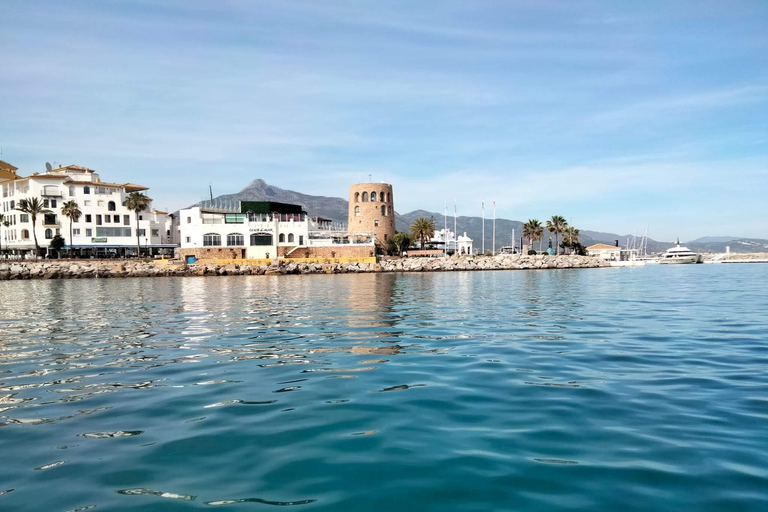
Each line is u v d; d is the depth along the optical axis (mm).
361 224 122625
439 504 5461
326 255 100812
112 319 22906
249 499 5602
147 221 106562
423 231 131875
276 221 99625
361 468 6383
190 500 5578
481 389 10047
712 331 17594
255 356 13625
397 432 7641
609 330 18047
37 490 5828
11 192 100750
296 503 5500
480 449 6945
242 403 9234
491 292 39469
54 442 7352
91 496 5676
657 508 5289
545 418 8219
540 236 135000
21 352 14578
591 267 119875
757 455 6570
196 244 96750
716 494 5555
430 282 57656
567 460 6535
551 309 25750
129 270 83062
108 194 102250
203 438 7465
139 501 5551
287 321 21438
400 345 15148
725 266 131750
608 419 8133
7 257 94438
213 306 29047
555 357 13203
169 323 21141
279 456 6785
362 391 9984
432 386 10320
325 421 8180
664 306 26844
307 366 12305
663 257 169875
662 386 10148
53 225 97562
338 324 20266
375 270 95625
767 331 17516
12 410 8953
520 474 6148
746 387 9961
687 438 7219
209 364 12656
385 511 5328
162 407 9055
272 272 86750
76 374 11727
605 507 5332
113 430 7859
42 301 34312
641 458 6547
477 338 16391
